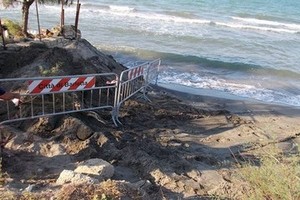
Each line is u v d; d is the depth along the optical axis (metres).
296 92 18.84
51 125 8.87
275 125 12.82
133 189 6.36
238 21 41.00
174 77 19.06
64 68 11.71
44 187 6.50
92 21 32.00
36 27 27.75
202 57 23.36
